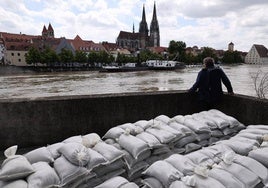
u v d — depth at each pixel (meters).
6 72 66.94
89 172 2.62
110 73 68.56
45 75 61.75
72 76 58.16
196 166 2.50
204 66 5.43
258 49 160.88
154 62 86.56
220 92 5.37
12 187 2.21
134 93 5.18
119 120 5.01
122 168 2.99
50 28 114.25
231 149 3.00
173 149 3.42
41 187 2.27
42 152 2.82
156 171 2.52
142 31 156.38
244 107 5.04
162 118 4.05
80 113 4.65
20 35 102.75
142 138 3.26
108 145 3.05
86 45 103.94
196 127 3.72
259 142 3.20
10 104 4.14
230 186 2.24
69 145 2.84
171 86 39.00
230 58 153.75
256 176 2.40
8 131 4.20
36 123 4.35
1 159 3.77
